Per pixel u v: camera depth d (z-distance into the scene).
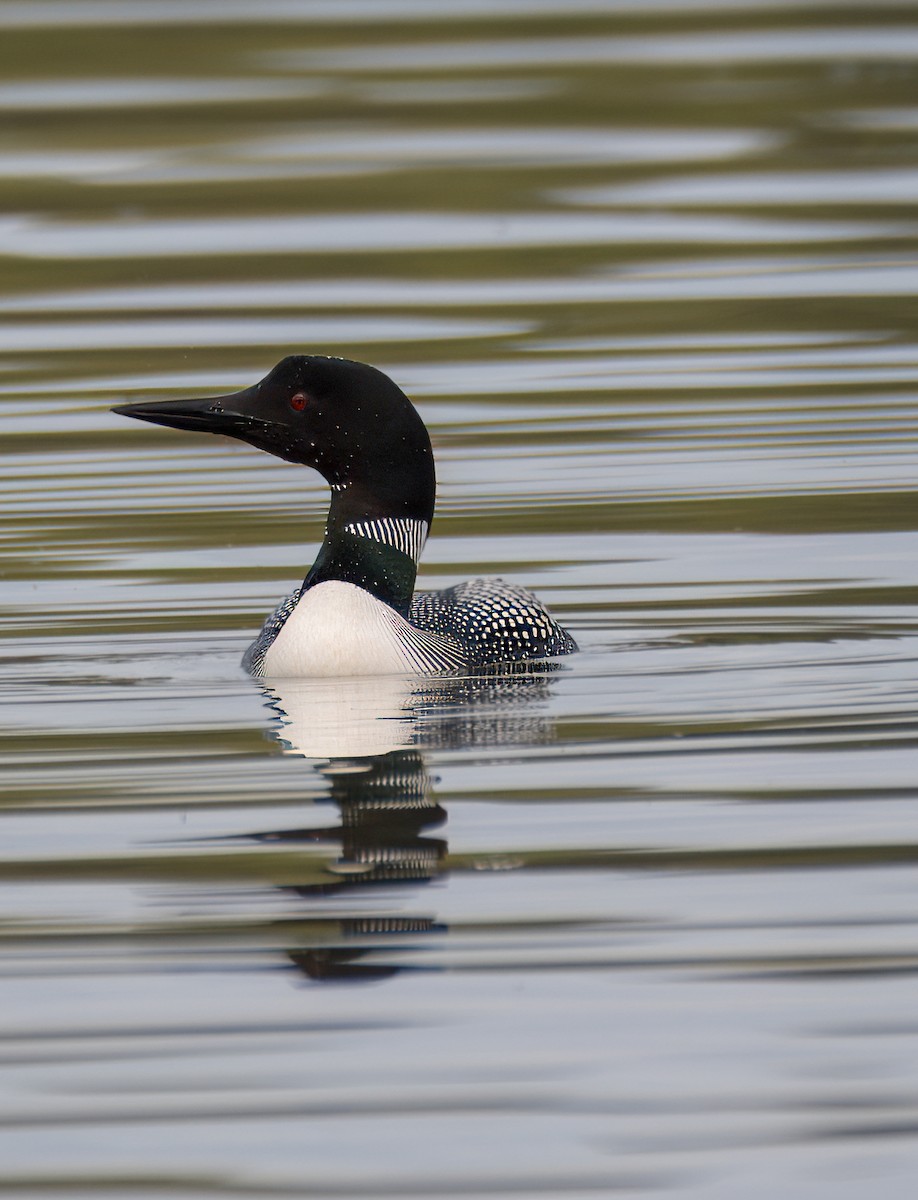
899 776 9.47
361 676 11.60
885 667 11.51
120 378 19.48
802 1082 6.76
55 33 35.22
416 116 30.02
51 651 12.28
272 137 28.98
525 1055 6.93
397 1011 7.25
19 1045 7.05
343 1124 6.55
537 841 8.73
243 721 10.73
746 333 20.52
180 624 12.87
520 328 20.94
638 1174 6.27
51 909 8.12
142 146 28.66
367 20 36.56
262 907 8.10
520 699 11.05
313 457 12.07
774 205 25.53
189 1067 6.90
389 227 24.98
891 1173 6.27
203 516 15.38
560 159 27.83
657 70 32.72
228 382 19.22
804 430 17.14
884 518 14.70
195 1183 6.25
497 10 37.22
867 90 31.17
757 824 8.87
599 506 15.27
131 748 10.24
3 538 14.71
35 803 9.38
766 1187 6.20
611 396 18.42
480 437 17.17
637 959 7.59
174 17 36.44
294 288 22.67
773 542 14.27
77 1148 6.44
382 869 8.45
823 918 7.90
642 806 9.13
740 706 10.77
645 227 24.73
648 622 12.72
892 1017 7.13
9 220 25.52
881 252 23.42
